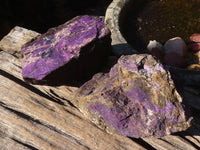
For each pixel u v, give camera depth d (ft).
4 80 1.64
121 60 1.47
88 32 1.55
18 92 1.60
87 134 1.49
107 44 1.61
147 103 1.40
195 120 1.53
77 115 1.54
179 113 1.37
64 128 1.50
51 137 1.48
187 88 1.67
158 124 1.39
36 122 1.52
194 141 1.48
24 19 2.58
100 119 1.47
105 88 1.46
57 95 1.61
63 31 1.58
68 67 1.54
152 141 1.48
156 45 2.00
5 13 2.57
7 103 1.57
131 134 1.43
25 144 1.47
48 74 1.53
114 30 1.88
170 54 1.95
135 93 1.41
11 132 1.50
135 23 2.15
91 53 1.54
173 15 2.20
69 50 1.52
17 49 1.77
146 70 1.42
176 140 1.48
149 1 2.30
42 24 2.57
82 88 1.53
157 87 1.40
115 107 1.42
